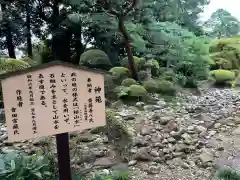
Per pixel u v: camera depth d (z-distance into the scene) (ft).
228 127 13.34
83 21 21.67
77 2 20.49
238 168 9.41
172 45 20.71
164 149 10.94
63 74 6.04
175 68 21.53
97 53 22.21
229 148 11.17
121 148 10.94
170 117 14.35
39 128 5.96
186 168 9.80
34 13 24.95
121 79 19.39
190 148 11.09
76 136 11.87
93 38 26.13
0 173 7.24
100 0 18.52
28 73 5.71
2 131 12.48
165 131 12.57
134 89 16.88
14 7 24.22
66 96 6.15
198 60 20.65
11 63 16.89
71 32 25.44
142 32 21.43
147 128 12.75
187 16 25.39
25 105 5.78
